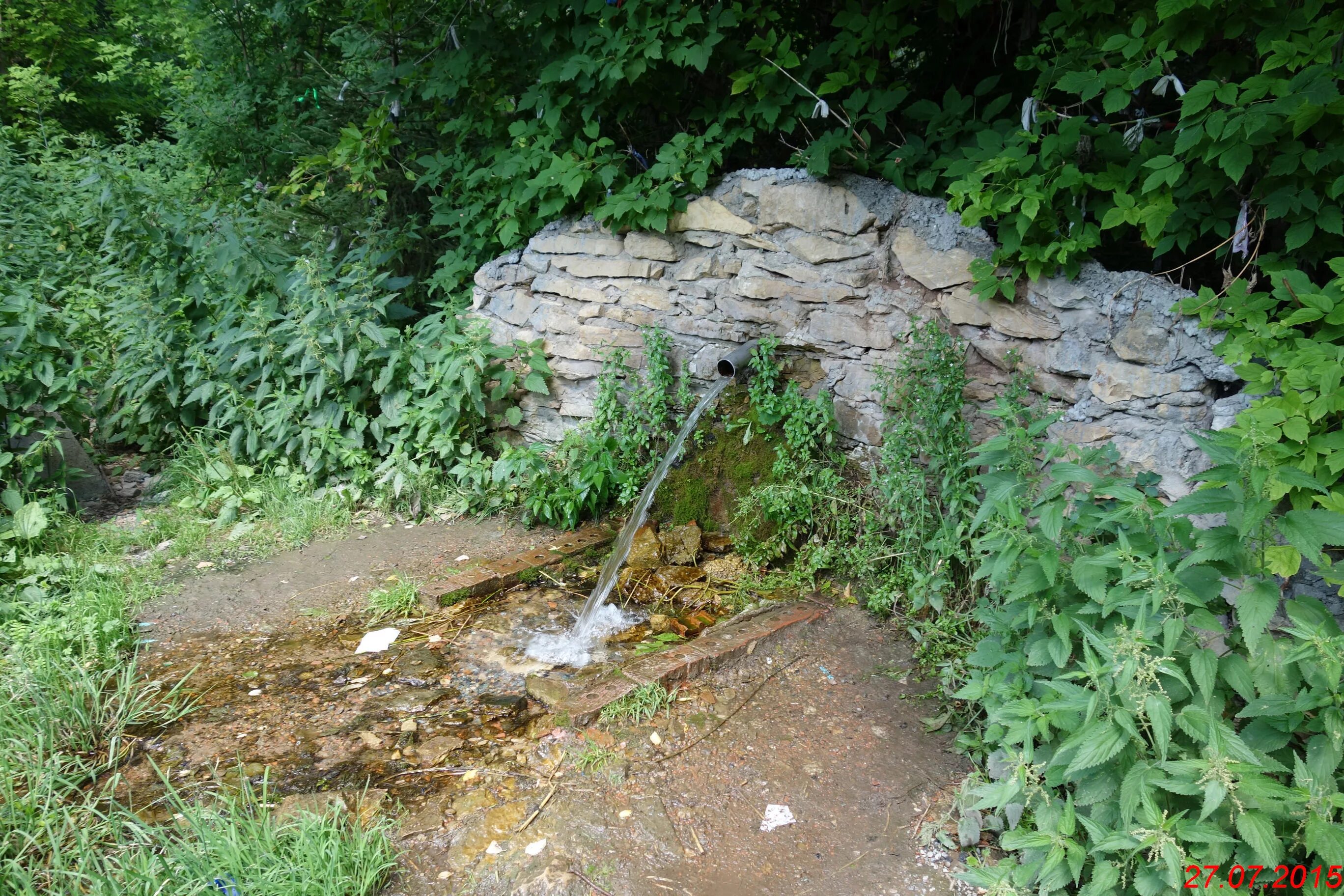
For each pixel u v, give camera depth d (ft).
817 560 13.37
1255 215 10.52
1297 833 6.60
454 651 12.29
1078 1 12.12
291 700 11.15
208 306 18.33
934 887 8.11
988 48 15.39
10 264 19.29
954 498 12.10
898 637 12.19
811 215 13.94
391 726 10.59
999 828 8.43
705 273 15.23
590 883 8.09
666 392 15.78
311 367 16.72
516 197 16.62
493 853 8.46
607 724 10.40
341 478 17.12
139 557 14.92
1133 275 11.46
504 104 16.79
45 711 10.01
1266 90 9.64
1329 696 6.68
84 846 8.02
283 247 19.47
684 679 11.20
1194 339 10.94
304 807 8.98
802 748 10.03
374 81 20.39
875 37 13.55
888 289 13.61
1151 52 11.64
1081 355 11.93
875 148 14.17
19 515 14.10
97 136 34.78
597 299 16.35
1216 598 7.76
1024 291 12.30
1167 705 6.70
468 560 14.84
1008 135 12.73
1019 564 8.59
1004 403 11.64
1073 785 7.98
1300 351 9.22
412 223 19.77
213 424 17.66
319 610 13.41
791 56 13.92
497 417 17.53
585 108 15.69
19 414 16.22
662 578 13.96
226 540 15.53
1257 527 6.98
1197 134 9.91
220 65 27.27
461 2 18.38
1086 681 8.21
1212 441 7.92
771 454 14.67
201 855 7.89
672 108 16.30
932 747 10.01
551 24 15.83
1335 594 9.69
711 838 8.72
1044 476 9.43
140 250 18.25
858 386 14.28
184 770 9.75
